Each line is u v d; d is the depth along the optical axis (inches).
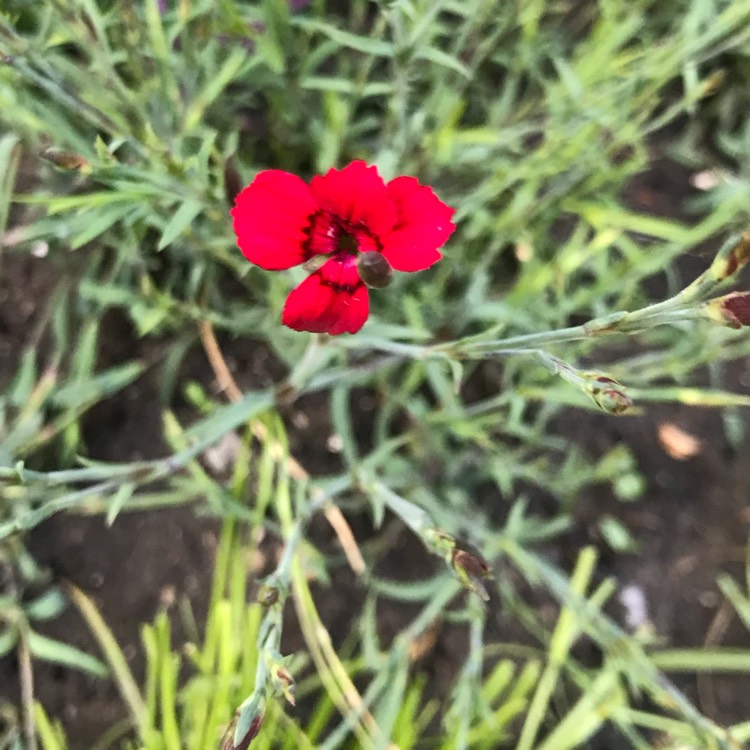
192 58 4.4
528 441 5.4
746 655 5.0
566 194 5.2
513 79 5.3
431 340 5.3
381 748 4.3
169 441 4.9
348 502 5.2
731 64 6.0
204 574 5.1
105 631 4.8
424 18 4.1
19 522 3.4
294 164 5.6
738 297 2.7
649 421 5.7
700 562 5.4
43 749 4.8
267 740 4.1
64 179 5.0
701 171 6.2
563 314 5.0
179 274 5.4
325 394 5.5
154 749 4.1
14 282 5.4
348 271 3.2
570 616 4.8
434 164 5.0
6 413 5.1
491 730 4.5
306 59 4.8
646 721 4.7
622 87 4.7
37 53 3.7
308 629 4.6
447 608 5.2
